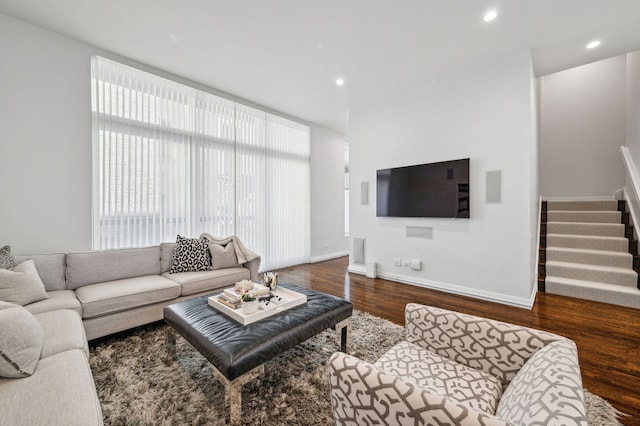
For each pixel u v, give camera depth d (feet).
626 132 15.07
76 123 9.70
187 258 10.51
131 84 10.88
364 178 15.39
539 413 2.39
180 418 4.91
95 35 9.41
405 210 13.50
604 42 9.73
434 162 12.60
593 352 7.09
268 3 7.88
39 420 3.18
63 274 8.41
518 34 9.28
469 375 4.08
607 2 7.76
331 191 20.72
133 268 9.63
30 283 6.93
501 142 10.78
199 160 12.88
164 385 5.82
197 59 10.89
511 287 10.59
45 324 5.64
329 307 6.87
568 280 11.63
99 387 5.74
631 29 8.96
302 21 8.66
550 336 3.82
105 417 4.90
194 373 6.26
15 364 3.90
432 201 12.56
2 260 7.16
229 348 4.91
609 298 10.42
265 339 5.29
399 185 13.70
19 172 8.76
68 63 9.52
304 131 18.53
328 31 9.15
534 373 3.13
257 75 12.17
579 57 10.76
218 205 13.61
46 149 9.18
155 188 11.46
